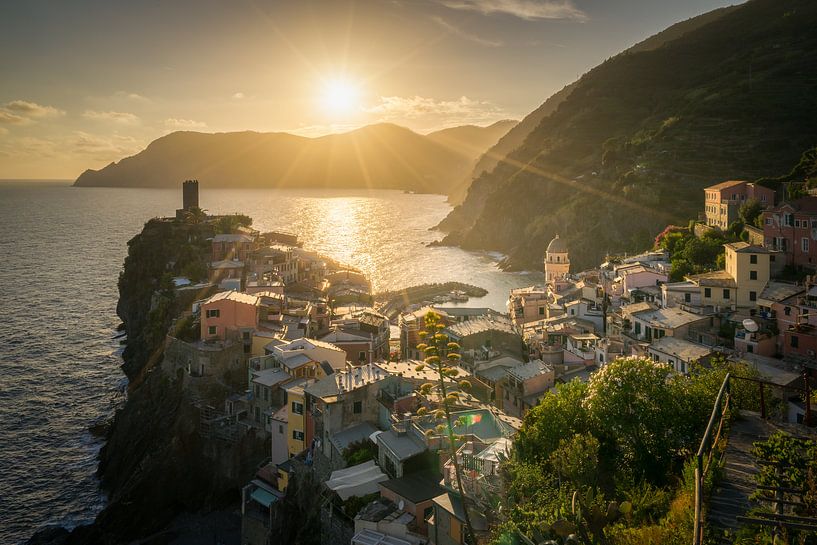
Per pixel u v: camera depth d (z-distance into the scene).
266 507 82.19
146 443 104.88
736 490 33.97
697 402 48.75
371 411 76.75
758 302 95.56
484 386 100.25
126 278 195.12
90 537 91.81
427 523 53.47
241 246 181.12
